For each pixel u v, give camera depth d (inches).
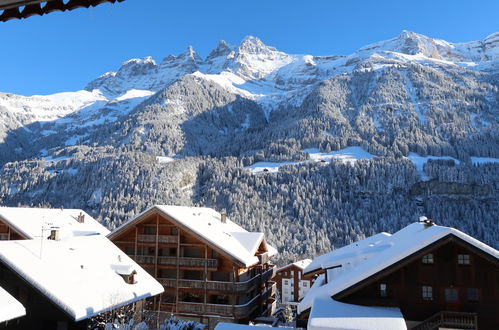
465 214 5418.3
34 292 968.9
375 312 764.6
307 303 856.3
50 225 1817.2
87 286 1027.9
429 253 837.2
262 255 1808.6
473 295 811.4
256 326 802.2
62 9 162.9
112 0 159.5
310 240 4407.0
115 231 1663.4
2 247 999.6
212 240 1529.3
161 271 1643.7
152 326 1147.3
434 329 795.4
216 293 1533.0
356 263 1101.1
